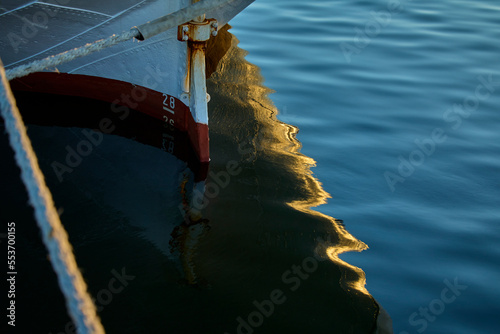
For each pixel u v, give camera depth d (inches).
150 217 162.4
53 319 125.9
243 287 137.0
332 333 125.3
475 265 153.1
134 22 198.8
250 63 289.0
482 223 171.9
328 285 139.6
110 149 196.9
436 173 199.0
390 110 246.1
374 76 281.1
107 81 217.6
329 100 252.7
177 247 150.0
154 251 148.3
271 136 216.1
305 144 212.7
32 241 149.9
